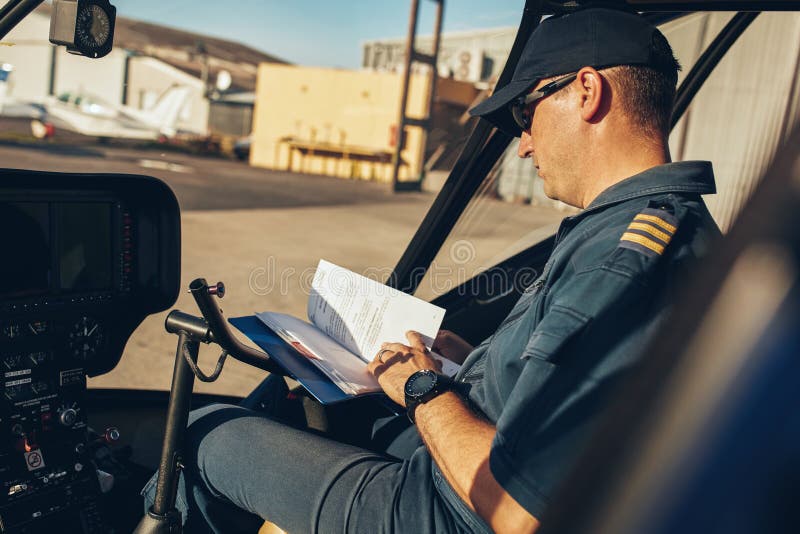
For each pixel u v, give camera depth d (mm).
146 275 1566
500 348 1066
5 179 1314
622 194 1013
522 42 1511
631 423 351
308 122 16516
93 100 15672
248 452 1216
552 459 840
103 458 1673
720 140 2598
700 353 327
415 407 1090
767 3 1223
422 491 1069
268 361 1256
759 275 311
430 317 1328
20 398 1373
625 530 325
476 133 1706
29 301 1377
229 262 5105
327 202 9789
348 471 1145
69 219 1424
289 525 1161
